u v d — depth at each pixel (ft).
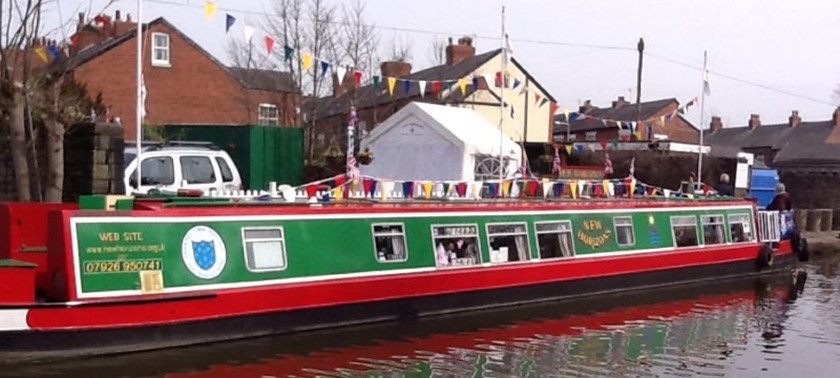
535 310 51.55
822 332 47.96
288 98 113.70
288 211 41.27
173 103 108.27
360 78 65.26
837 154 183.93
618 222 60.23
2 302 31.65
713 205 69.31
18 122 41.91
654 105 178.60
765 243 73.41
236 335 38.47
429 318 46.78
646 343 43.88
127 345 34.65
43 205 37.50
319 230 42.32
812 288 65.92
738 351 42.78
